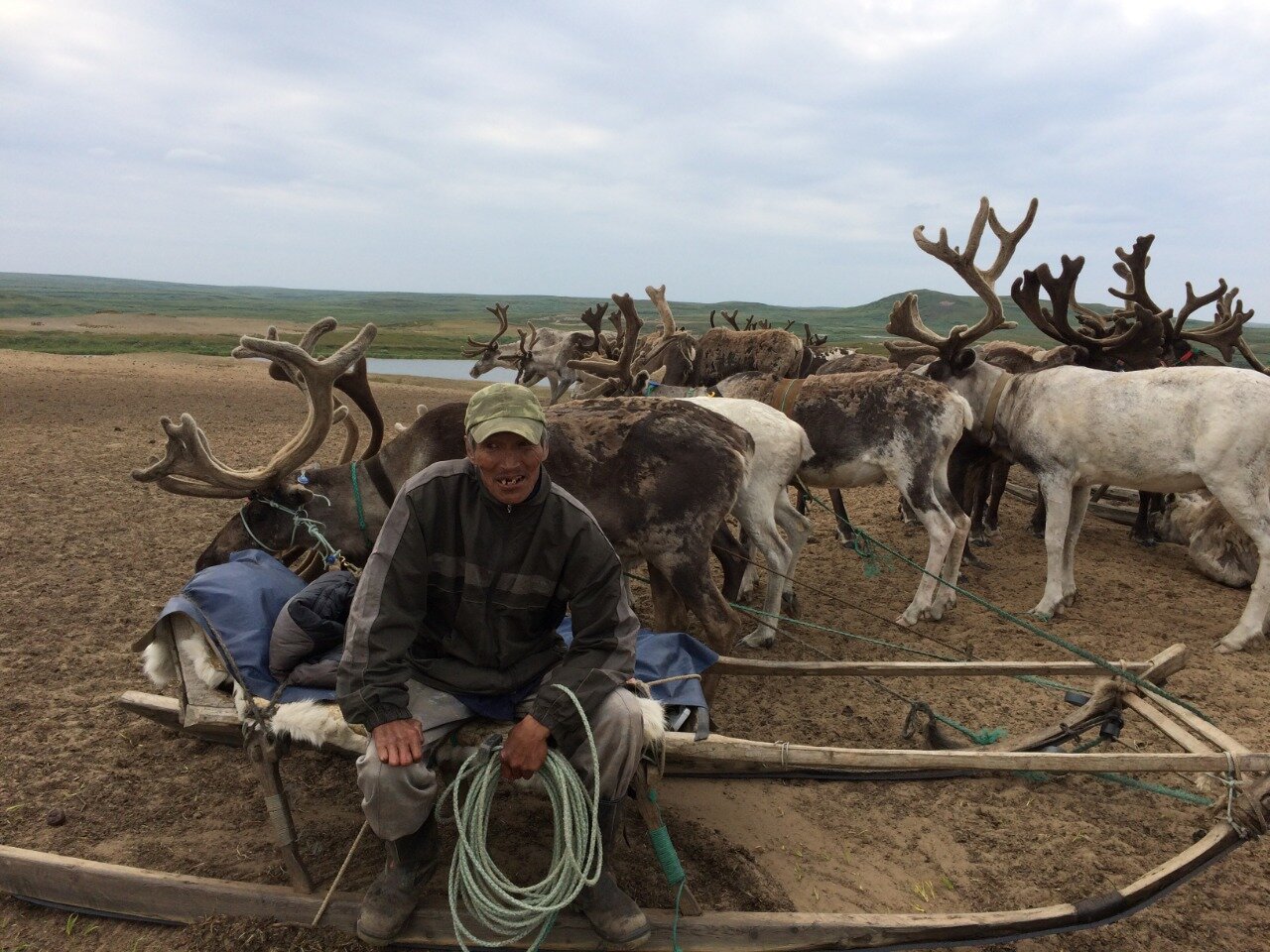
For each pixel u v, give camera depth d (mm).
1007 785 4027
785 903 3168
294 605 3115
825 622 6309
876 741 4445
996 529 8930
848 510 10023
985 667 3957
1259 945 3104
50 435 11633
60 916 2977
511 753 2568
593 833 2533
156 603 5801
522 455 2496
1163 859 3523
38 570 6320
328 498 4258
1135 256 8773
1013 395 6699
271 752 2879
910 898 3266
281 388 19469
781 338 9414
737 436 4570
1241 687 5203
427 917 2797
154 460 10336
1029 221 7074
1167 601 6836
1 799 3590
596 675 2652
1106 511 9656
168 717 3691
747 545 6695
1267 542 5656
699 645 3633
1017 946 3047
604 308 15172
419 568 2613
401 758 2496
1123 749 4336
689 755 2930
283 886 2965
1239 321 9758
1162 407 5914
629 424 4441
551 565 2670
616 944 2723
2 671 4707
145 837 3391
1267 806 3021
